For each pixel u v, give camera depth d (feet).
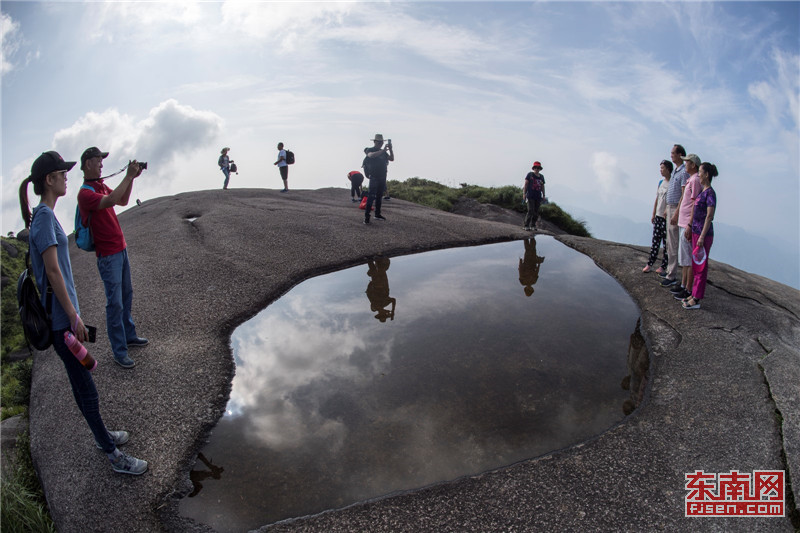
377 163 35.27
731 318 19.45
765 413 13.08
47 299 10.03
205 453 12.09
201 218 36.63
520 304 21.97
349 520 9.82
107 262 14.89
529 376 15.37
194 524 9.98
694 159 20.35
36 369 17.44
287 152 52.49
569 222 56.75
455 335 18.53
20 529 10.19
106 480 11.14
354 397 14.35
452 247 33.68
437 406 13.80
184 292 22.62
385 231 34.78
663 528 9.65
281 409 13.82
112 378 15.06
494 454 11.82
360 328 19.42
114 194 13.66
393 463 11.55
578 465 11.28
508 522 9.79
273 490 10.80
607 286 24.88
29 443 13.80
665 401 13.87
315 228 34.17
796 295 23.50
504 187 65.26
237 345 18.07
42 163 9.91
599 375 15.44
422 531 9.59
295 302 22.59
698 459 11.51
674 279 23.41
